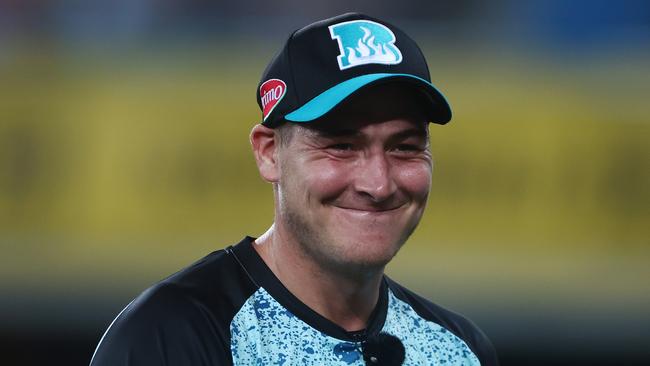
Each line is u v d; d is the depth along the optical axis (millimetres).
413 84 7102
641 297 19391
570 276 19297
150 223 18906
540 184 19312
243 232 18703
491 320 19734
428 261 19203
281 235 7652
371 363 7758
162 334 7234
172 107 19328
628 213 19234
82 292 19266
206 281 7664
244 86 19688
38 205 18984
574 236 19250
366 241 7234
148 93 19469
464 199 19250
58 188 19000
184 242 18875
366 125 7125
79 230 18969
